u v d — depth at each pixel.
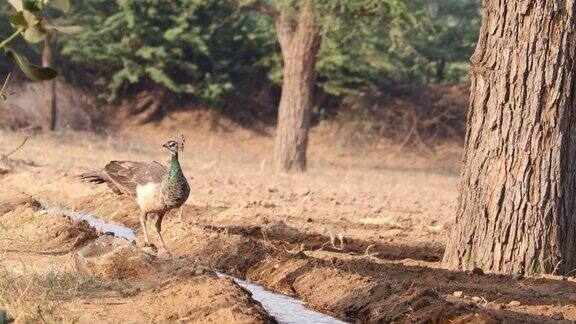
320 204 24.72
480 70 13.61
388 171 50.88
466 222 13.76
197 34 54.66
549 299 11.69
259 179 34.56
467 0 59.16
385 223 20.62
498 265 13.47
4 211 17.48
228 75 57.06
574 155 13.51
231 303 10.14
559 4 13.30
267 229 17.78
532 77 13.32
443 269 13.55
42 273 11.95
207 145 55.41
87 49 53.72
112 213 19.78
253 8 39.25
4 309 9.59
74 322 9.61
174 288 10.92
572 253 13.54
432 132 58.44
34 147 40.41
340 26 37.06
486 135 13.59
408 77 59.53
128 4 52.97
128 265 12.08
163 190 14.52
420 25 38.81
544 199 13.37
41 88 53.22
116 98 57.00
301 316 11.47
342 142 57.12
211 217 19.78
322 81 57.47
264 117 58.28
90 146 43.66
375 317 11.17
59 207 21.30
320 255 15.20
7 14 51.47
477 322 10.17
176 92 56.84
